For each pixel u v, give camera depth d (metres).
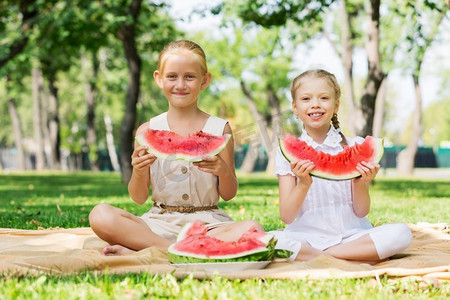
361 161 3.94
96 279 3.15
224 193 4.32
